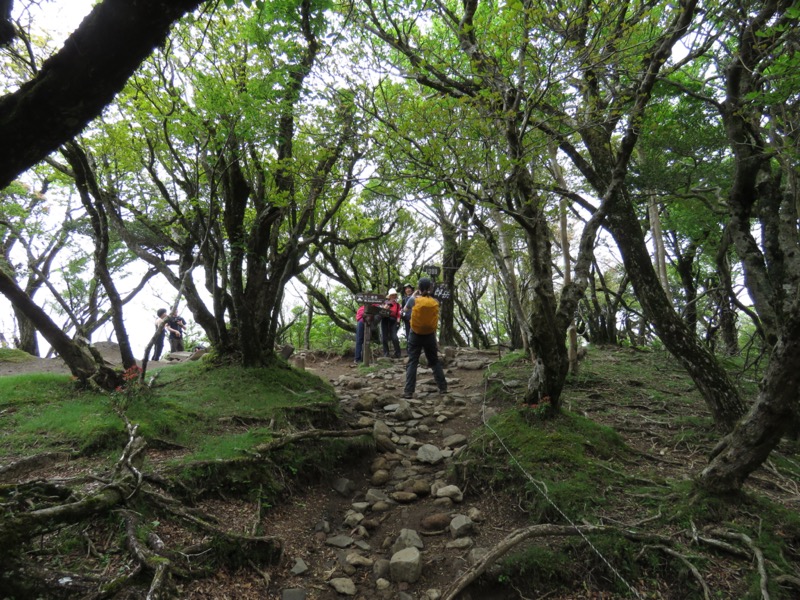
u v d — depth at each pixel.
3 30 2.01
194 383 6.61
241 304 6.81
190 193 6.64
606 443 5.07
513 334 14.40
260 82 5.45
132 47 1.87
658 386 7.32
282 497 4.55
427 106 4.58
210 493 4.12
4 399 5.32
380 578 3.70
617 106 5.09
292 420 5.75
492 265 13.41
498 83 4.58
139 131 6.00
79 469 4.00
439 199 7.77
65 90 1.87
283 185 6.88
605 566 3.47
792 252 5.28
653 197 8.90
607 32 4.61
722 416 5.30
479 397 7.31
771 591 3.01
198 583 3.16
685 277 13.08
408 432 6.32
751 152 5.41
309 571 3.77
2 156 1.92
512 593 3.49
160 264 7.20
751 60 4.98
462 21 5.04
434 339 7.73
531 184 5.21
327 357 12.65
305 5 5.38
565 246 7.93
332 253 15.91
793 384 3.45
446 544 4.06
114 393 5.49
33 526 2.59
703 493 3.88
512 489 4.51
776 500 4.13
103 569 2.85
